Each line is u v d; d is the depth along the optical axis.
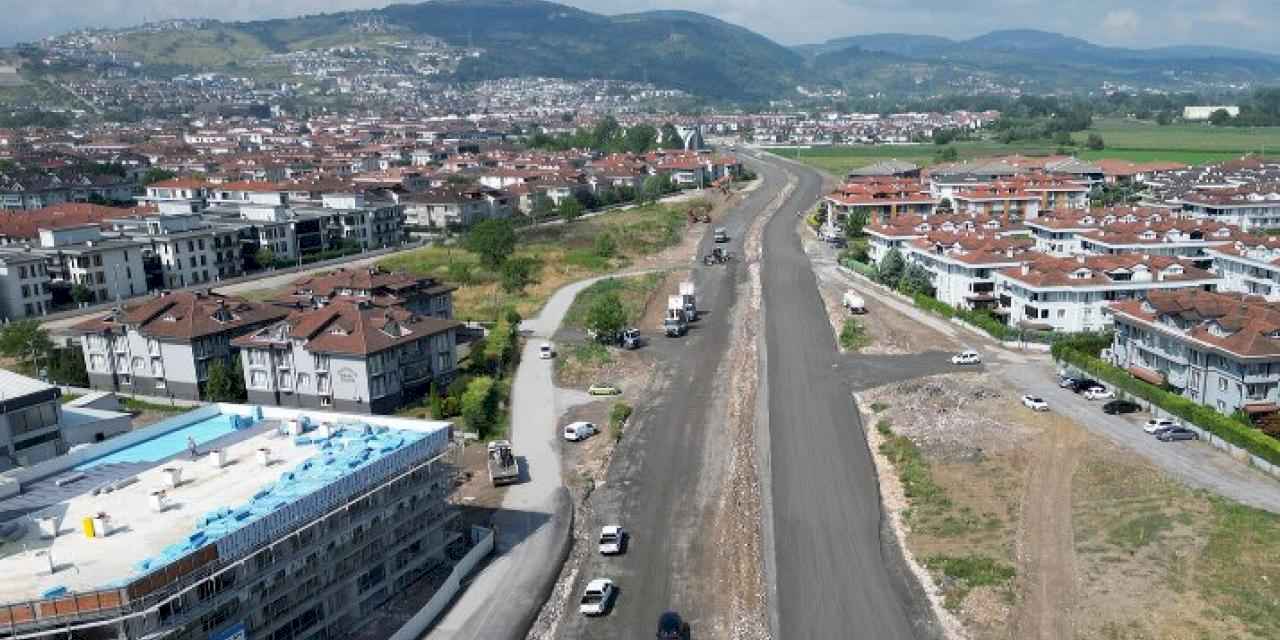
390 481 64.88
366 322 106.38
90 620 46.88
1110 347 115.81
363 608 64.75
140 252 167.00
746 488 84.25
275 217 196.75
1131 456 86.19
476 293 167.75
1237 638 58.97
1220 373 93.88
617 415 101.69
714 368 120.56
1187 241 151.75
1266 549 68.62
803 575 69.38
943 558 70.56
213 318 115.62
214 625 52.94
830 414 102.38
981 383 109.19
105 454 68.06
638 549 74.50
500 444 90.31
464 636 62.81
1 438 86.50
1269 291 131.50
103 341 117.06
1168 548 69.81
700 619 64.31
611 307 132.88
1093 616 62.25
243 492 60.78
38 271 153.38
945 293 147.88
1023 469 84.88
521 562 72.50
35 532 55.03
